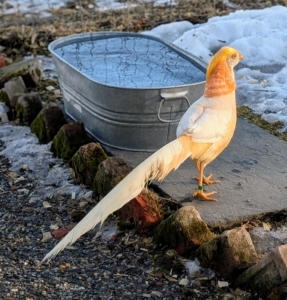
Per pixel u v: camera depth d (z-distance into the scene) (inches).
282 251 126.2
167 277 138.6
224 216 153.3
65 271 142.3
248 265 134.5
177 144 140.6
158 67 203.2
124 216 158.6
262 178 171.0
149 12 337.1
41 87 247.9
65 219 163.8
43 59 282.4
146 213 152.9
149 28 318.3
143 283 137.5
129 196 122.6
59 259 146.6
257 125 205.2
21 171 188.2
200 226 144.3
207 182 167.6
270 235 151.2
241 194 163.2
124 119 179.9
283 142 192.2
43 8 350.0
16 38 301.4
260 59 260.2
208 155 152.3
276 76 243.0
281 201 159.5
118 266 143.7
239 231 138.4
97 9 346.3
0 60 270.2
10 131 214.7
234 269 134.5
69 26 321.4
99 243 152.4
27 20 327.6
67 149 189.9
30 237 156.6
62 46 224.5
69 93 205.2
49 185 179.6
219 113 149.3
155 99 173.5
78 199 171.2
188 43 276.4
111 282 138.3
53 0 365.4
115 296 133.4
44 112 204.7
